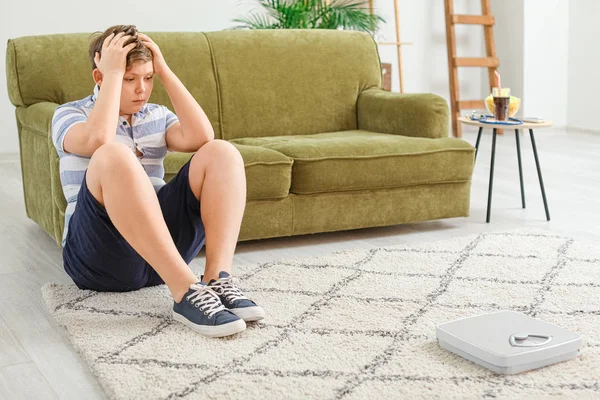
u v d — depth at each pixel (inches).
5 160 215.6
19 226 138.9
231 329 80.7
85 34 137.0
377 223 128.1
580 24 254.5
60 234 114.0
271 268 107.1
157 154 97.3
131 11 225.1
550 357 73.8
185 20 231.9
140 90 91.1
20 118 132.6
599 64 249.3
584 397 67.4
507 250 114.9
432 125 135.8
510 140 243.3
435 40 268.2
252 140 134.6
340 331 83.4
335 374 72.3
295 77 147.6
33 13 214.8
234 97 142.7
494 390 68.8
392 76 264.4
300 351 77.9
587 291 96.3
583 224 135.7
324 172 121.0
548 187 169.2
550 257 111.1
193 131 94.7
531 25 254.2
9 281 105.4
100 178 82.7
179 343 80.4
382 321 86.3
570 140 240.1
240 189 89.4
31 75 130.7
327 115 149.4
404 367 73.7
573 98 259.8
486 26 260.4
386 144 126.5
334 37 153.6
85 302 93.4
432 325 85.0
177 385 70.1
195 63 140.8
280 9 214.2
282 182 118.2
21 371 75.5
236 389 69.2
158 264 84.4
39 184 126.0
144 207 82.7
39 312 92.4
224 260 87.5
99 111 86.9
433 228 133.8
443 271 105.1
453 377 71.4
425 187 130.8
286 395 68.0
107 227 86.7
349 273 104.5
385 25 260.8
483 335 76.5
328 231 126.7
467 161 131.7
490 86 263.4
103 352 78.2
